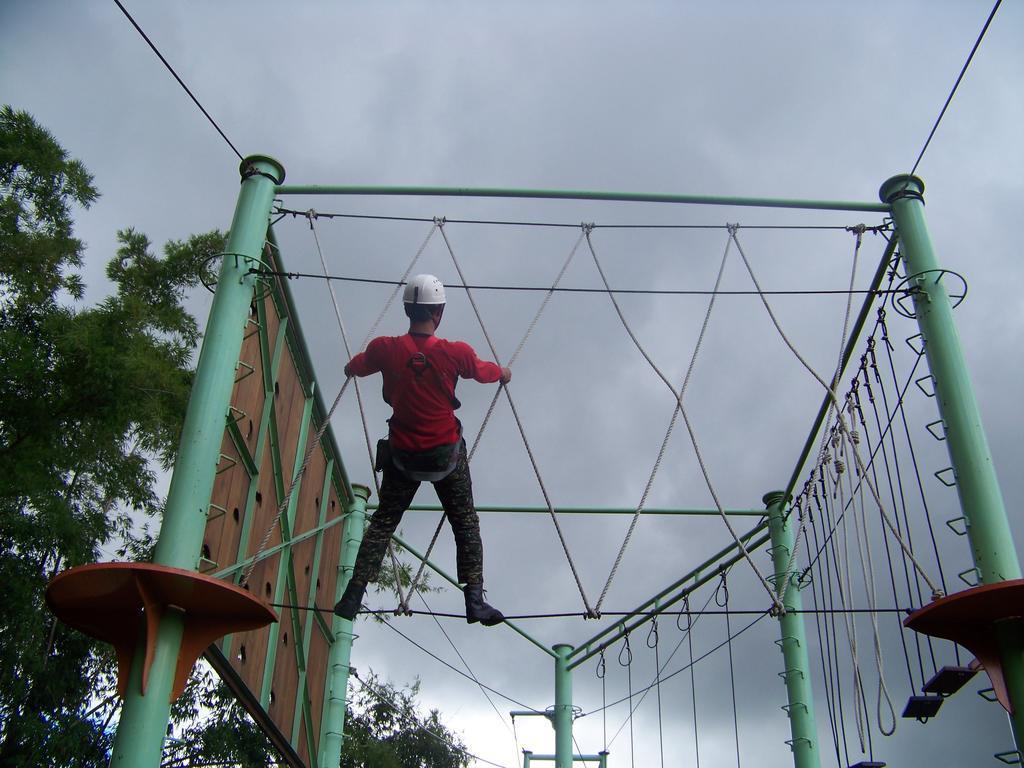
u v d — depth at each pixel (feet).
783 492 34.91
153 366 34.99
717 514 36.06
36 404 32.42
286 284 27.55
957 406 19.86
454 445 19.11
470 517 19.43
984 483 19.08
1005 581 16.62
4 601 31.48
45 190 36.91
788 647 33.55
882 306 22.49
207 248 45.14
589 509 37.14
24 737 36.04
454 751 86.94
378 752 75.56
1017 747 17.29
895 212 22.40
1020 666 17.56
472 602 18.98
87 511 36.99
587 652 44.32
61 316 33.99
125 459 38.63
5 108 36.88
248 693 26.18
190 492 17.40
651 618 34.50
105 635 16.53
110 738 44.55
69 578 15.19
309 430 31.83
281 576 28.94
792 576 33.58
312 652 33.32
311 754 33.09
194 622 16.81
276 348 27.89
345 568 36.40
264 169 21.76
